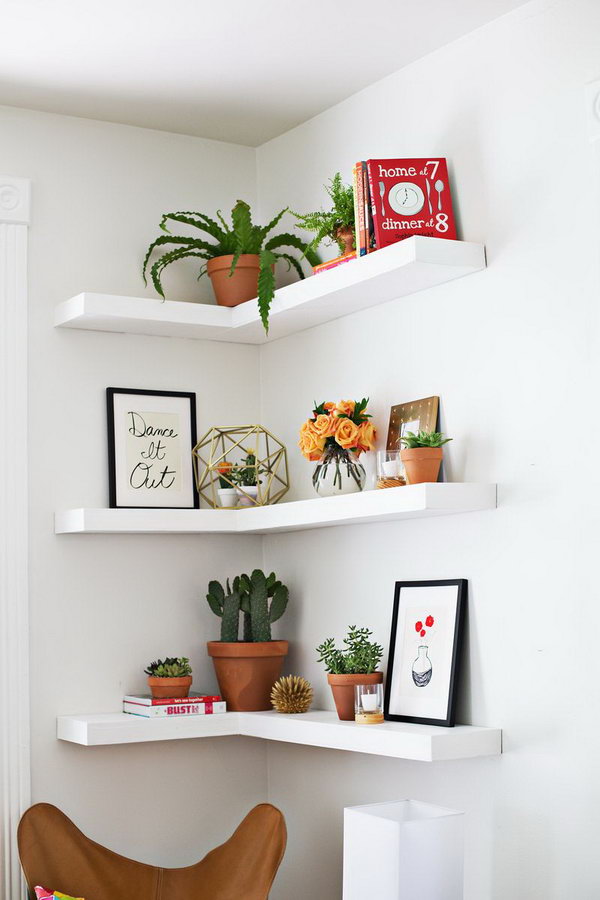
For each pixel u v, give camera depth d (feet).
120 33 8.72
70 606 10.00
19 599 9.69
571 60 7.74
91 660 10.07
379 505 8.37
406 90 9.36
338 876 9.77
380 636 9.36
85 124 10.50
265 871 9.02
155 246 10.62
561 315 7.69
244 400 11.19
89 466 10.21
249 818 9.46
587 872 7.25
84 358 10.30
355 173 8.78
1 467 9.73
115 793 10.04
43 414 10.03
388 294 9.14
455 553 8.55
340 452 9.18
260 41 8.91
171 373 10.77
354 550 9.78
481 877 8.11
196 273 10.96
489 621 8.18
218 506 10.76
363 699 8.61
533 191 7.98
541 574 7.75
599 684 7.27
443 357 8.75
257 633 10.28
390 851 7.21
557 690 7.57
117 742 9.37
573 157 7.67
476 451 8.36
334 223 9.48
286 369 10.88
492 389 8.25
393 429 9.16
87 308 9.65
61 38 8.79
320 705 10.13
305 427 9.29
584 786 7.31
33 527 9.89
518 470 7.98
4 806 9.45
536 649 7.75
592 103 7.45
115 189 10.59
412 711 8.63
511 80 8.24
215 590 10.53
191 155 11.08
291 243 10.55
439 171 8.69
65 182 10.34
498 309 8.23
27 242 10.06
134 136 10.75
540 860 7.61
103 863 9.25
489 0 8.14
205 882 9.39
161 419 10.59
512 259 8.13
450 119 8.83
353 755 9.68
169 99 10.09
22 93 9.86
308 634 10.39
